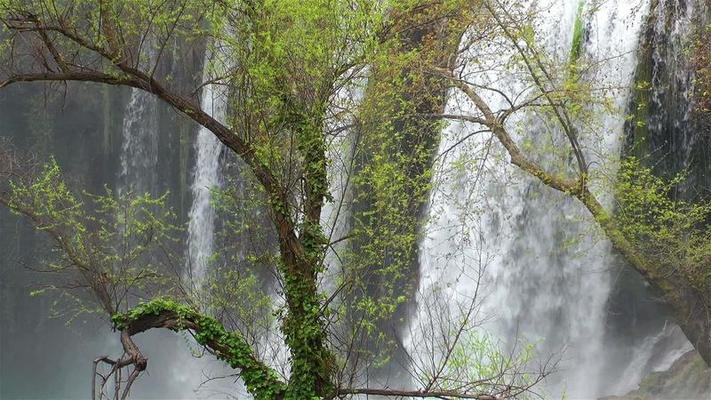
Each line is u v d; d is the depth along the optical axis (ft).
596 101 55.26
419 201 44.11
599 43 75.77
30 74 38.14
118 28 38.45
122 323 37.04
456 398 37.11
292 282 37.47
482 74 61.82
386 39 40.06
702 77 64.64
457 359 37.65
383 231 39.75
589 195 55.16
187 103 38.06
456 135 58.23
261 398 37.81
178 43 59.62
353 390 36.88
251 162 37.45
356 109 38.65
